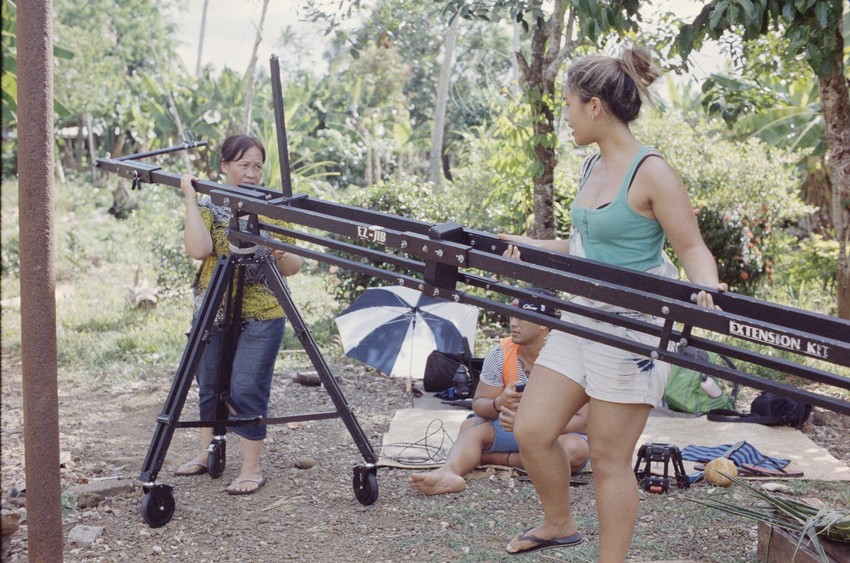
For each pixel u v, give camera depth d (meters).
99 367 7.04
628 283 2.60
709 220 9.62
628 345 2.49
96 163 3.96
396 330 5.93
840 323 2.28
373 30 7.22
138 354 7.42
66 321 8.78
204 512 3.95
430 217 8.94
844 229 6.85
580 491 4.16
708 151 10.17
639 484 4.28
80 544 3.55
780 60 7.35
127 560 3.43
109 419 5.62
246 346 4.11
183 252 9.64
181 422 3.81
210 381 4.25
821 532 2.87
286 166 3.28
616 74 2.71
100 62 20.58
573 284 2.48
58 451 2.90
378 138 20.75
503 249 2.87
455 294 2.73
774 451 4.82
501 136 9.76
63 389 6.37
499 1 6.20
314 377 6.40
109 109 21.83
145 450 4.95
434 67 25.88
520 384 4.20
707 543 3.54
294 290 10.58
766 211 9.89
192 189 3.71
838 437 5.19
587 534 3.64
